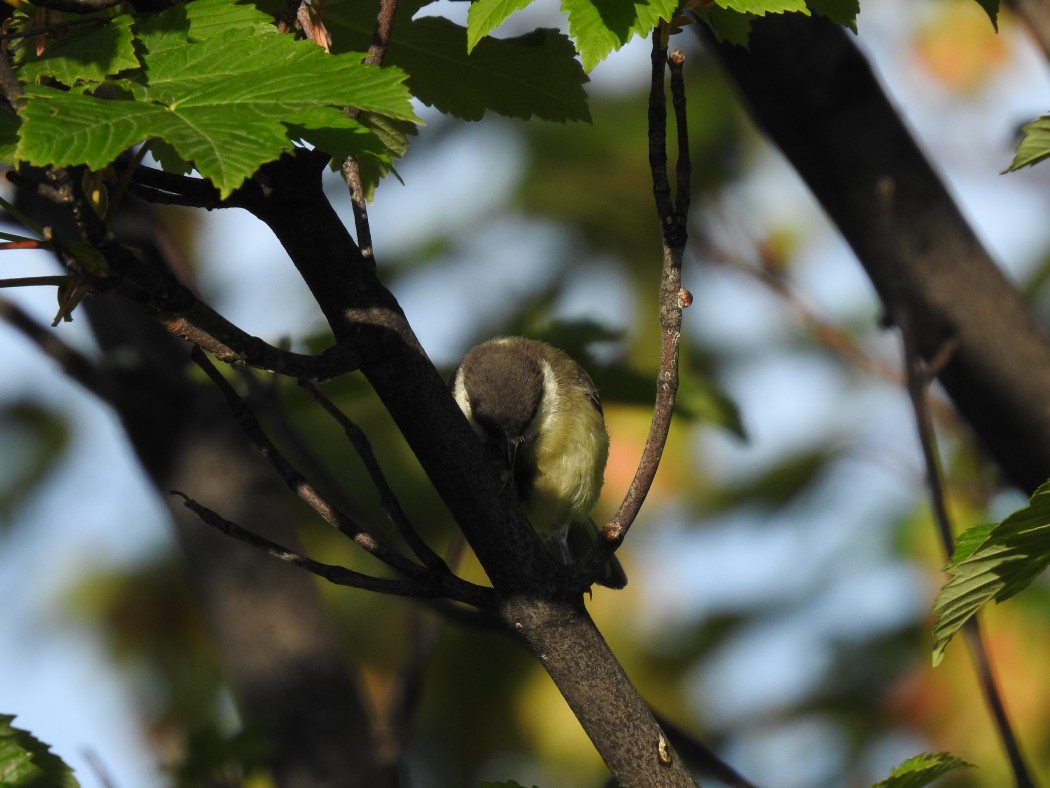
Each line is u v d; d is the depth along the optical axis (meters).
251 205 4.80
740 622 11.75
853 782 10.70
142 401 8.88
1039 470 8.16
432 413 5.01
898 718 10.61
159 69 4.21
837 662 11.09
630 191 13.50
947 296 8.02
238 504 8.90
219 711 12.06
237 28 4.36
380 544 4.92
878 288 8.27
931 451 6.93
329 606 11.71
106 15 4.52
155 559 12.55
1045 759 9.90
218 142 3.54
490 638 11.71
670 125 13.44
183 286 4.16
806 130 8.09
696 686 11.83
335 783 8.33
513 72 5.92
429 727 11.66
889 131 8.09
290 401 8.78
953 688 10.34
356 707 8.71
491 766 11.66
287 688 8.53
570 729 11.57
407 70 5.96
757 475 12.38
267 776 8.91
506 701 11.68
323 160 4.77
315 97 3.83
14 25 4.58
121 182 4.22
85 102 3.77
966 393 8.22
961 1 13.21
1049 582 10.06
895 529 11.02
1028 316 8.16
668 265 4.69
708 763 6.81
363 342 4.88
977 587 4.61
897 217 8.02
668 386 4.80
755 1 4.29
